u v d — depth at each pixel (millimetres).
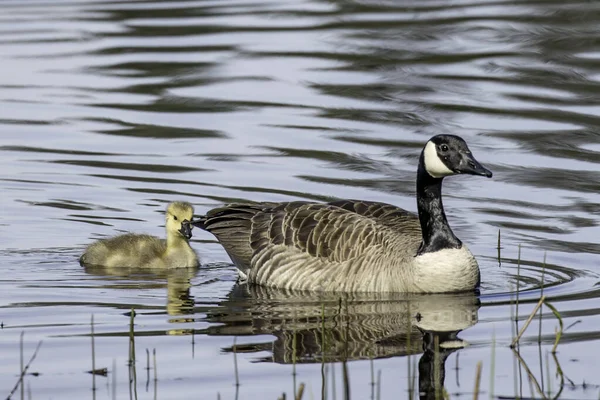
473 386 11156
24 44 27500
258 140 21031
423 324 13102
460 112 22172
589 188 18625
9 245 16688
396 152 20219
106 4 31859
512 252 16281
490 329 12883
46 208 18172
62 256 16344
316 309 13844
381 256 14719
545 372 11492
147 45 27266
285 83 24250
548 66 24984
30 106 23156
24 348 12203
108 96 23703
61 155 20484
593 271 15359
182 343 12383
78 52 26766
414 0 31719
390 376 11359
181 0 32062
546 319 13258
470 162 14523
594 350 12109
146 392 10938
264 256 15305
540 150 20156
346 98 23203
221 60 25906
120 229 17406
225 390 10992
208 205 18062
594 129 21047
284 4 31453
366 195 18406
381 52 26281
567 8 29938
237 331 12867
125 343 12383
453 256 14625
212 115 22469
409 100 23000
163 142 21047
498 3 30922
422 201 14883
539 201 18250
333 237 14992
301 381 11219
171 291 14805
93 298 14344
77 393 10922
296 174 19359
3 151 20672
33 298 14266
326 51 26438
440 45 26844
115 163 20109
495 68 24969
